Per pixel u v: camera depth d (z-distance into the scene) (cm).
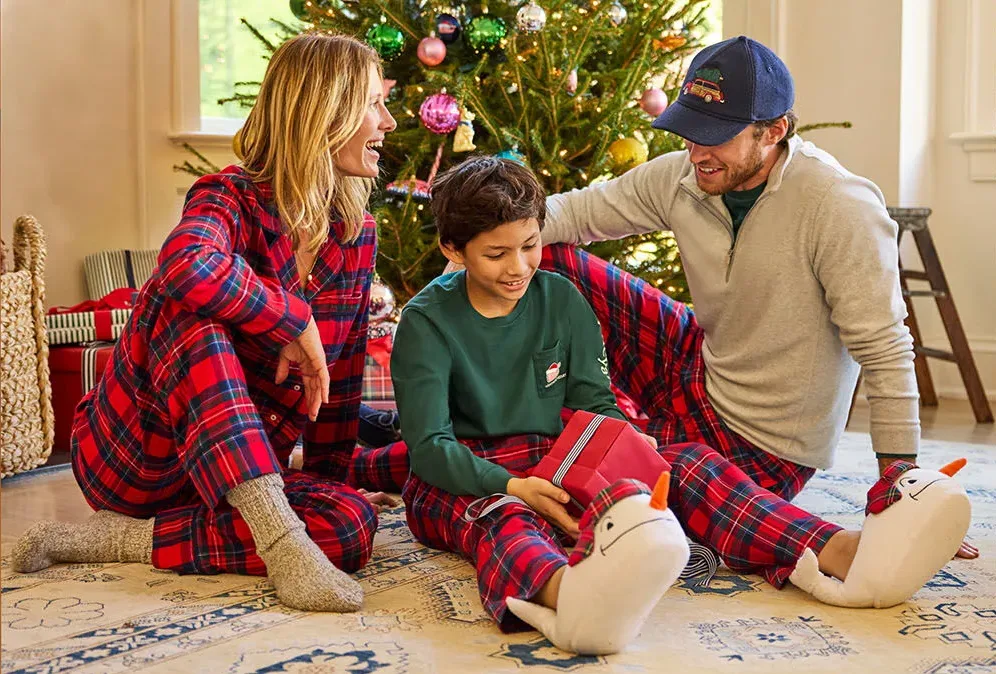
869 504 138
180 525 157
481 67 268
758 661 118
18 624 132
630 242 287
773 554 147
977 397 324
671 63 298
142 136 382
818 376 163
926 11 362
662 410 184
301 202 151
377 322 257
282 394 164
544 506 140
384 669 116
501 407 162
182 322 142
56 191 365
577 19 279
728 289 165
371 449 211
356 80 153
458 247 153
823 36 366
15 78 354
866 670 116
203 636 127
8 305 242
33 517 206
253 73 405
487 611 136
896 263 155
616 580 113
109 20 375
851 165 364
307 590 136
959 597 142
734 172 155
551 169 268
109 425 156
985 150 362
